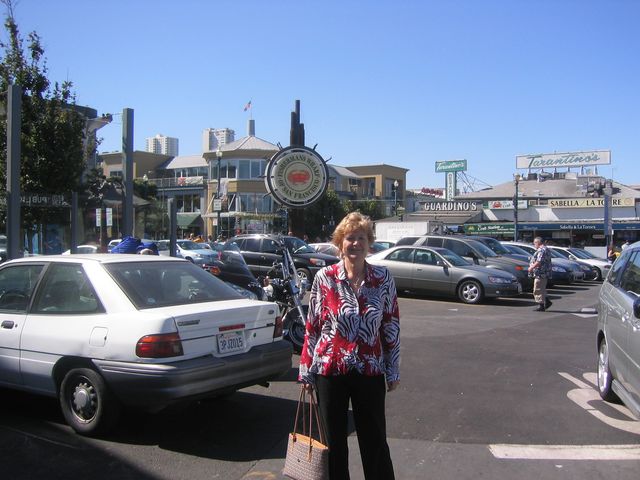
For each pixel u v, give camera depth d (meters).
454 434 5.21
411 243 19.73
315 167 18.81
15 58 13.06
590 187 51.19
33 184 12.80
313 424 5.41
